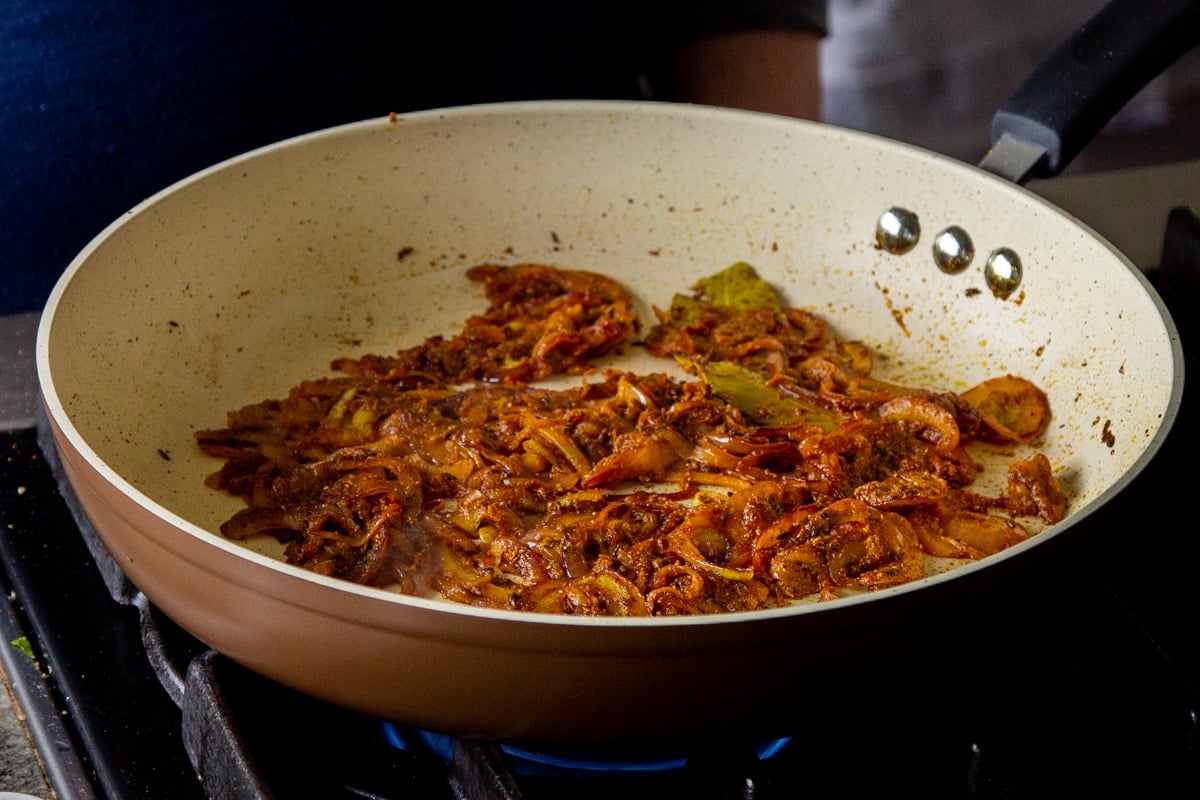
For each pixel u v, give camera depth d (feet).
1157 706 1.91
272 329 2.35
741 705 1.80
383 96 2.67
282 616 1.80
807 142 2.41
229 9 2.55
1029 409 2.24
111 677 1.98
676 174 2.46
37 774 1.92
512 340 2.37
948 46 3.79
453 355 2.34
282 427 2.24
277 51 2.59
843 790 1.86
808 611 1.76
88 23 2.51
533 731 1.82
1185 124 3.89
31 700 1.96
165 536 1.83
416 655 1.78
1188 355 2.29
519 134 2.44
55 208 2.61
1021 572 1.82
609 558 2.03
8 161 2.56
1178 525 2.10
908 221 2.37
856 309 2.41
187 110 2.59
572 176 2.47
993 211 2.30
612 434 2.20
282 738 1.92
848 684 1.82
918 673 1.85
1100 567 1.96
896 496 2.10
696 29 2.90
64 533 2.14
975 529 2.09
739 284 2.42
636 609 1.96
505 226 2.47
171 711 1.96
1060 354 2.25
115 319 2.21
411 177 2.43
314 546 2.07
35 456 2.23
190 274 2.30
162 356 2.26
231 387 2.30
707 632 1.75
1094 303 2.21
